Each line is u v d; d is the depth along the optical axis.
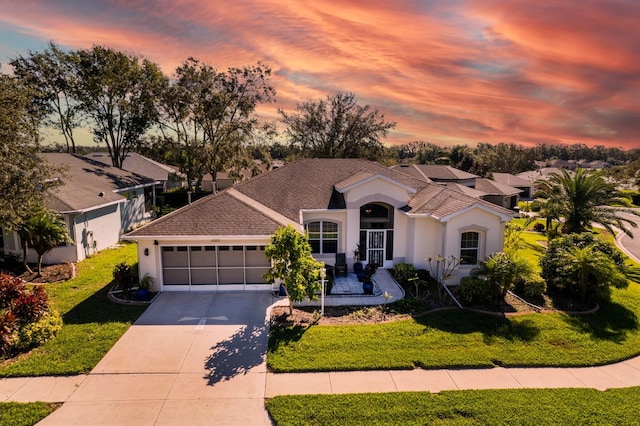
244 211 17.47
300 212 19.66
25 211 16.59
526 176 85.25
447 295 17.14
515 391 10.16
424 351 12.12
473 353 12.05
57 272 19.55
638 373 11.36
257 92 49.34
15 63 39.50
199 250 17.00
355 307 15.69
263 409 9.35
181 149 47.06
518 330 13.77
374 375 10.89
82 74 42.22
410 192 20.12
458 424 8.83
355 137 62.06
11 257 20.00
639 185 72.44
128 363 11.26
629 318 15.27
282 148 78.44
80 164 31.09
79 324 13.60
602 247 18.73
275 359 11.48
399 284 18.36
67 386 10.10
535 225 38.34
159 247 16.69
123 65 42.53
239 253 17.12
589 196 27.52
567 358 11.92
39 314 12.62
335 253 20.42
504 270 15.85
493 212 18.16
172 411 9.21
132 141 45.84
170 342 12.54
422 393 9.95
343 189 19.53
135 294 16.48
